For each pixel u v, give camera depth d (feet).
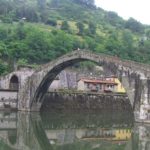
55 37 616.39
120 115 394.11
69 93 403.95
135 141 212.02
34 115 343.46
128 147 193.57
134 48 643.86
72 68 512.22
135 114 282.15
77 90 433.48
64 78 454.40
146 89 275.80
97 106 419.74
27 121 292.61
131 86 285.23
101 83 482.69
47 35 627.46
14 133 230.89
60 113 383.86
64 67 353.51
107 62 303.48
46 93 386.73
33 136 224.53
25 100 374.22
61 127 270.87
